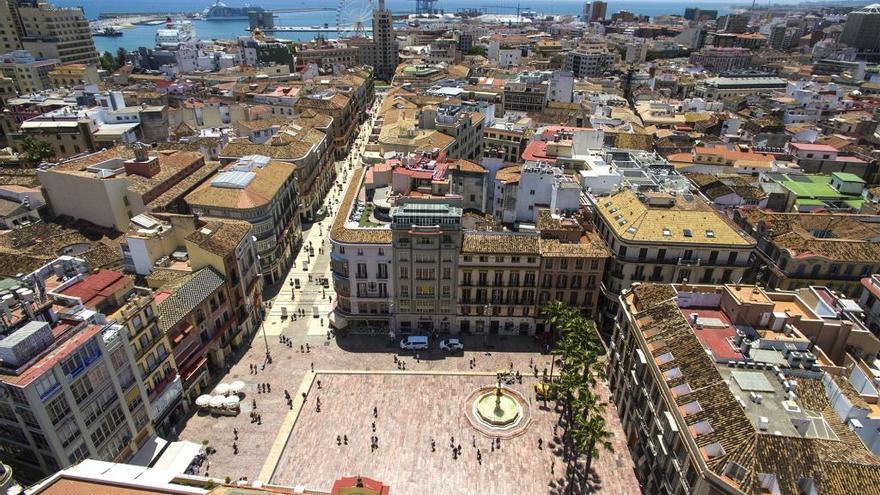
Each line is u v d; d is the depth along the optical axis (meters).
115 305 70.62
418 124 163.50
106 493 45.97
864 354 70.94
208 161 151.00
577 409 70.25
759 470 50.94
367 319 101.00
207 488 49.56
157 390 73.62
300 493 47.41
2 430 57.25
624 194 106.38
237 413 80.88
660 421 64.38
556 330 99.88
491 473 72.44
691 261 93.62
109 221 113.38
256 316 103.38
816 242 95.81
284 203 124.94
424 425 80.12
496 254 92.75
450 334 101.62
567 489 69.88
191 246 88.62
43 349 55.69
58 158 155.00
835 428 56.38
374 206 102.00
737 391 60.22
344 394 85.81
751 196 122.00
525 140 169.00
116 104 178.12
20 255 94.19
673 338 69.25
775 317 70.69
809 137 171.75
